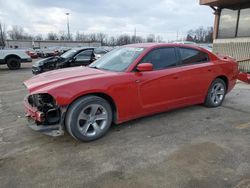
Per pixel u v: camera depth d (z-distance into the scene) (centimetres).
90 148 323
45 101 321
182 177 253
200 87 464
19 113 485
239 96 616
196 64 456
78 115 321
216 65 486
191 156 297
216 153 304
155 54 402
